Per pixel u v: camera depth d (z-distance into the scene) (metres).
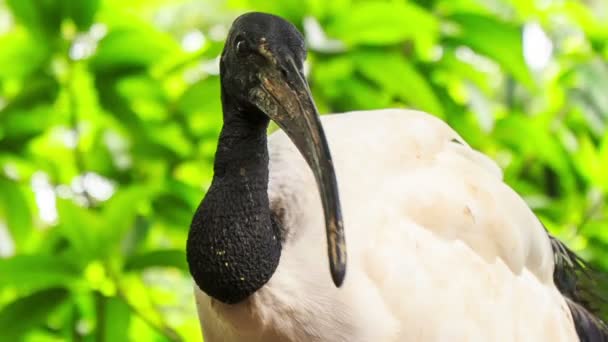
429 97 5.33
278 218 5.04
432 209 5.08
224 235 5.00
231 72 4.98
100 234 5.25
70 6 5.34
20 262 5.24
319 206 5.03
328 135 5.10
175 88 5.48
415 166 5.10
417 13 5.29
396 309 5.05
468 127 5.43
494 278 5.10
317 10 5.32
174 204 5.37
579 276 5.23
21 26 5.38
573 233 5.44
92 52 5.36
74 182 5.42
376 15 5.29
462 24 5.37
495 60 5.39
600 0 6.09
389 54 5.31
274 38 4.96
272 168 5.05
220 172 5.01
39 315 5.26
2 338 5.27
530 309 5.12
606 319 5.23
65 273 5.25
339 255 4.90
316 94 5.37
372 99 5.38
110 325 5.28
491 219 5.10
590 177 5.44
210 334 5.07
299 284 5.02
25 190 5.43
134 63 5.36
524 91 5.53
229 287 5.01
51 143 5.46
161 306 5.51
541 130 5.41
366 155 5.09
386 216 5.06
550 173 5.50
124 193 5.23
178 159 5.41
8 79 5.39
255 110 4.99
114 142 5.43
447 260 5.07
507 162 5.54
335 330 5.03
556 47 5.49
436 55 5.42
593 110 5.43
